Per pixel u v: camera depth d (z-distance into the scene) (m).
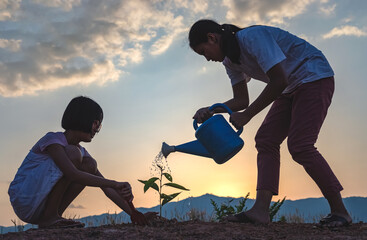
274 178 2.58
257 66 2.54
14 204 2.52
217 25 2.54
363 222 2.51
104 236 2.07
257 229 2.31
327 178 2.35
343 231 2.23
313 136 2.40
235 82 2.90
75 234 2.13
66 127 2.60
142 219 2.46
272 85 2.33
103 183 2.40
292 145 2.44
